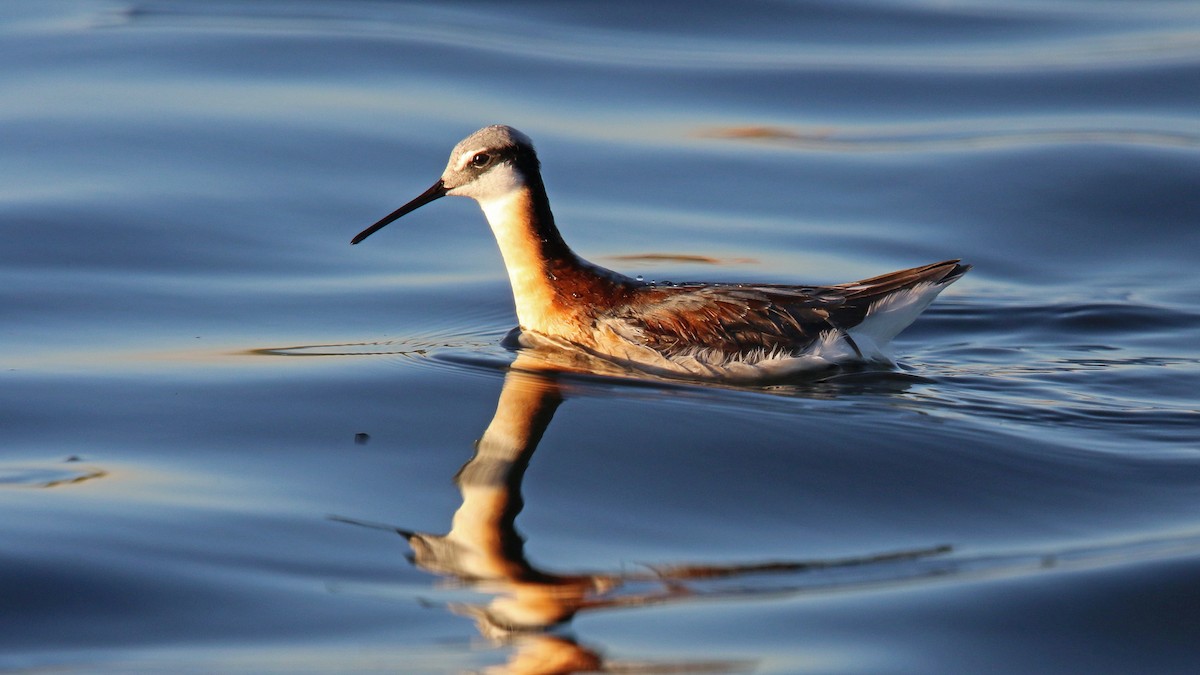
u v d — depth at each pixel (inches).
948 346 565.9
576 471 433.4
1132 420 478.0
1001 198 746.8
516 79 892.6
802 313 526.3
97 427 461.4
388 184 745.0
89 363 521.3
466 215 732.0
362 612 346.9
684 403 491.2
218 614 345.1
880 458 444.5
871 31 1002.1
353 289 626.2
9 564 363.3
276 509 402.6
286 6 1023.6
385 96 853.8
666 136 825.5
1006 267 671.1
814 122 849.5
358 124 810.2
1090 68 918.4
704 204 742.5
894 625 342.6
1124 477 432.1
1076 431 467.2
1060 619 347.3
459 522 397.1
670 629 339.6
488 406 486.9
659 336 529.3
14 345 537.6
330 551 378.6
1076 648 335.6
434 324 586.9
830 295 535.2
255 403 486.0
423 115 828.0
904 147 812.0
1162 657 335.3
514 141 548.4
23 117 795.4
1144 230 709.3
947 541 392.2
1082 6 1048.8
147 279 620.4
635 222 717.3
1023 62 936.3
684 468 436.8
